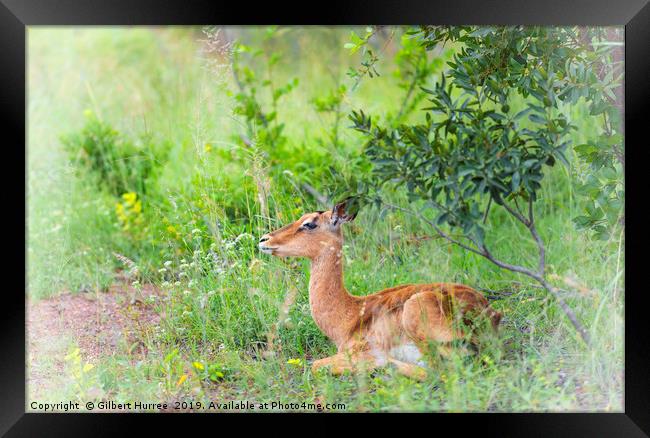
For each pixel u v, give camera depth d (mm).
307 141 13930
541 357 8625
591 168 8797
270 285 10070
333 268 8883
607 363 8359
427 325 8250
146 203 13359
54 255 12109
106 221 13125
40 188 13508
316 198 11766
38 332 10312
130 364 9234
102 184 13891
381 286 10250
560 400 7934
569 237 10625
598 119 11070
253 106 13414
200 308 10000
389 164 8227
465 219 7992
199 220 11258
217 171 12102
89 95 17109
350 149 12688
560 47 8219
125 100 17047
